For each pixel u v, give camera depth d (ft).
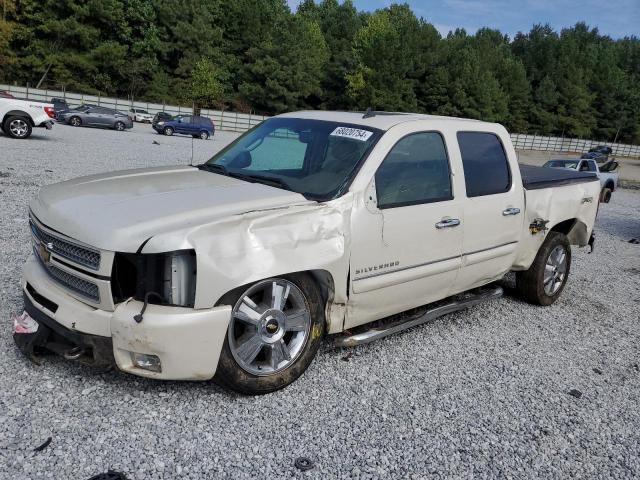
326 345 14.40
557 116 311.88
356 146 13.55
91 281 10.36
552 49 344.08
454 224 14.74
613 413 12.84
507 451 10.84
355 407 11.73
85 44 198.70
